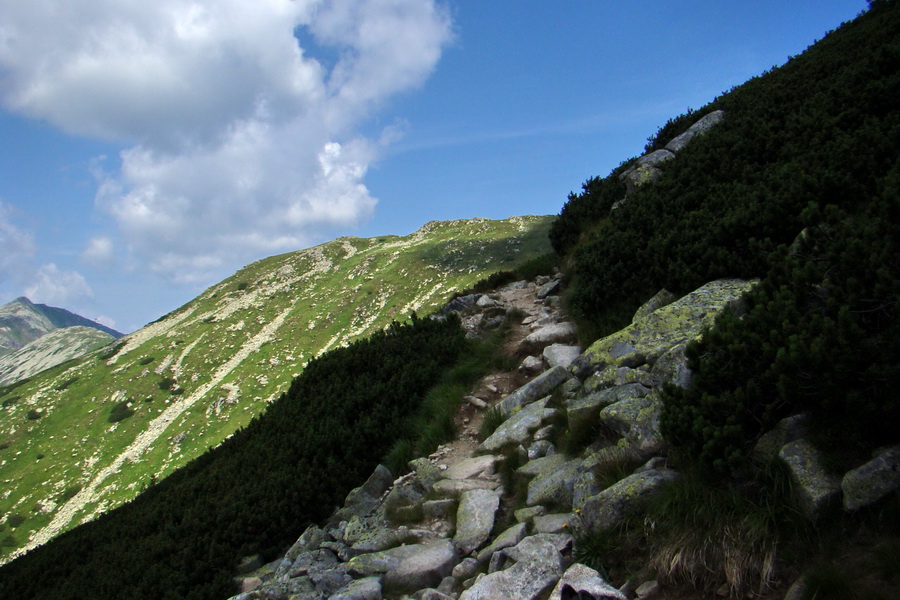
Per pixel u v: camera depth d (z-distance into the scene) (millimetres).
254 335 125250
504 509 6492
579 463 6059
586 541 4809
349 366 14594
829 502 3648
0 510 77500
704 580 3869
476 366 12016
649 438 5422
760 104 14617
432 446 9508
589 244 13148
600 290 10766
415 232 193625
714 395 5066
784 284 5719
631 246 10773
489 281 19109
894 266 4488
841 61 14094
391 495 7922
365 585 5523
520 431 7898
